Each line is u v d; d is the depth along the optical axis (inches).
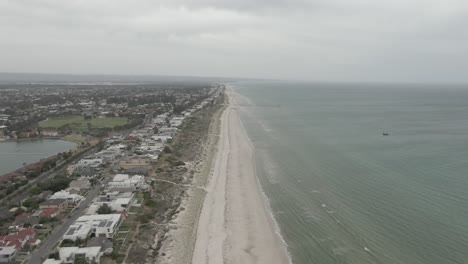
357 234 2743.6
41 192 3654.0
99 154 4958.2
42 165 4549.7
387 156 4972.9
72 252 2404.0
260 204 3371.1
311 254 2507.4
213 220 3061.0
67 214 3117.6
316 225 2915.8
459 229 2763.3
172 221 3034.0
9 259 2395.4
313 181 3951.8
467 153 5108.3
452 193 3499.0
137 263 2402.8
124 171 4284.0
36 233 2753.4
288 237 2753.4
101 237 2647.6
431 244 2566.4
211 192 3686.0
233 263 2434.8
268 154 5147.6
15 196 3604.8
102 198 3432.6
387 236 2699.3
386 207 3203.7
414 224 2869.1
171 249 2603.3
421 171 4237.2
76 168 4414.4
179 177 4133.9
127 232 2800.2
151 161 4672.7
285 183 3909.9
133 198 3472.0
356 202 3336.6
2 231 2780.5
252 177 4128.9
